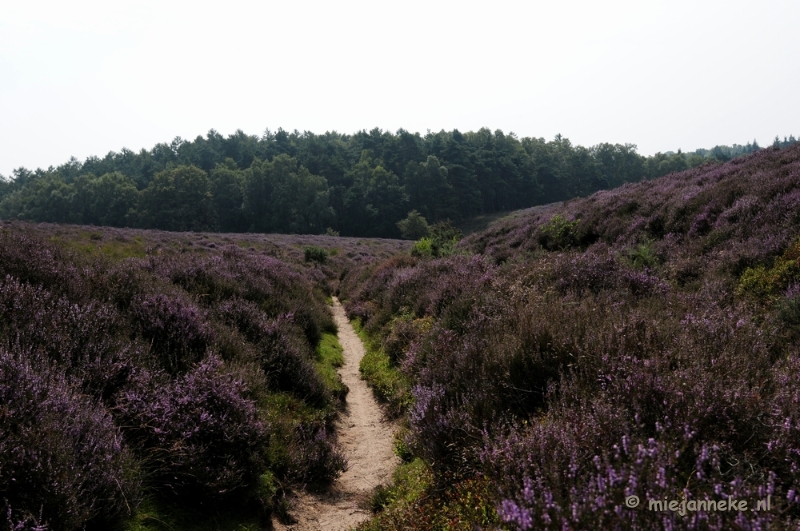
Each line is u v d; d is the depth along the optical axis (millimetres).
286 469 4910
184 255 12773
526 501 2326
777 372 3521
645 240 11945
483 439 3605
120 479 3391
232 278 10344
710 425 2803
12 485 2850
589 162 131125
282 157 102688
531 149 146250
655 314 5336
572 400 3617
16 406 3268
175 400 4473
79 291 6074
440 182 100188
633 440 2648
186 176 97125
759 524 1872
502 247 18359
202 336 6148
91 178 118750
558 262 9453
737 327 4508
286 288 12766
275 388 6566
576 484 2396
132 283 7094
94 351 4641
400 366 8453
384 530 3855
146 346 5305
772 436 2691
